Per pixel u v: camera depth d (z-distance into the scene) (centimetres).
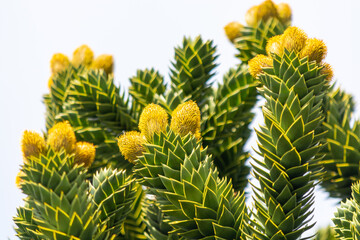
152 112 157
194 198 154
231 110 184
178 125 157
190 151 156
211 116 184
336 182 173
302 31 158
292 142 155
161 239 167
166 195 155
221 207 154
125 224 175
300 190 156
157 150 155
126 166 183
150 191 159
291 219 155
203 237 156
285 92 154
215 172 157
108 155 185
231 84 186
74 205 152
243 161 186
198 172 154
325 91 157
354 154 171
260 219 157
